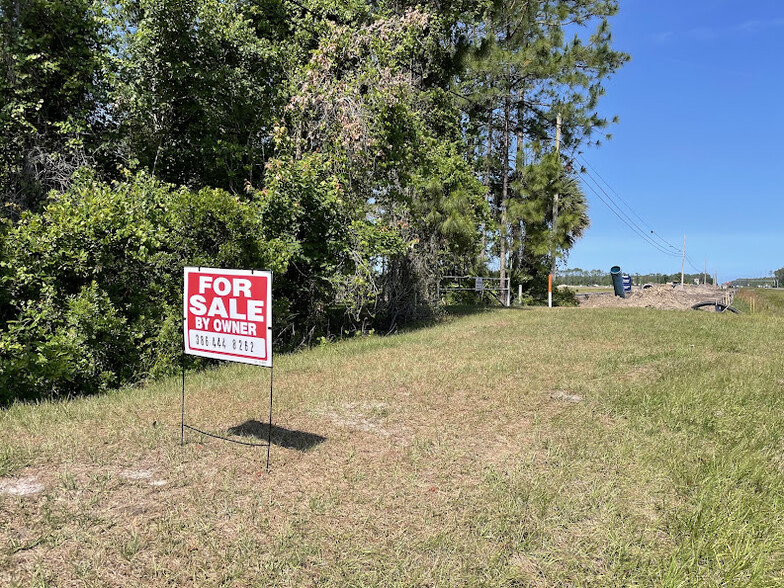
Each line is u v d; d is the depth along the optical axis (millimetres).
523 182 24391
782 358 8047
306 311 11102
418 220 14570
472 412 5352
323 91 11336
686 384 6227
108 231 7309
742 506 3375
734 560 2834
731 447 4344
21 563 2771
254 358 4016
